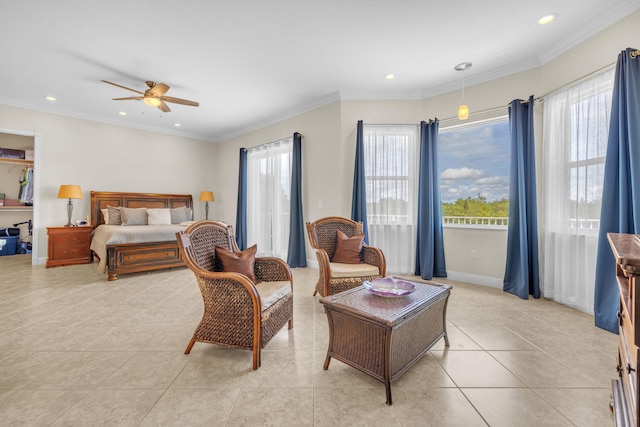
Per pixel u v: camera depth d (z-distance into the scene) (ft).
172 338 6.87
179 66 10.72
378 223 13.21
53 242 14.38
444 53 9.81
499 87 10.93
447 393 4.84
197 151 20.98
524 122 10.12
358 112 13.23
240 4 7.45
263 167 17.98
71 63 10.48
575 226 8.76
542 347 6.40
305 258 15.10
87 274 13.08
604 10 7.59
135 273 13.48
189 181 20.63
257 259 7.61
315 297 10.18
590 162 8.31
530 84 10.26
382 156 13.14
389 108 13.11
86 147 16.47
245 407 4.50
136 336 6.96
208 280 5.94
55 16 7.89
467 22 8.18
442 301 6.25
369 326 4.88
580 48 8.61
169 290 10.78
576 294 8.78
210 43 9.24
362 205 12.77
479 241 11.58
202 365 5.71
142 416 4.27
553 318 8.06
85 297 9.89
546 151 9.69
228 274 5.73
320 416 4.31
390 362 4.67
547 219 9.66
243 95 13.53
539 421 4.18
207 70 11.03
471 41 9.11
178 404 4.55
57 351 6.17
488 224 11.72
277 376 5.35
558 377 5.27
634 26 7.24
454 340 6.77
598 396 4.73
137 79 11.76
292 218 15.08
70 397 4.67
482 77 11.23
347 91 12.95
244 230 18.76
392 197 13.16
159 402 4.59
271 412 4.39
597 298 7.47
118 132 17.62
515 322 7.80
